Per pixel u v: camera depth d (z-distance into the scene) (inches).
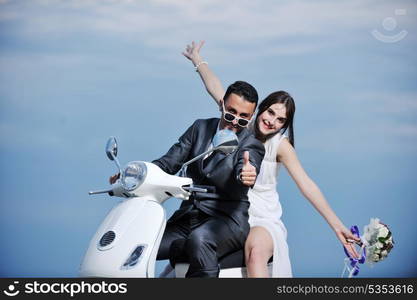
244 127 334.6
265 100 370.6
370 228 359.9
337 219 362.0
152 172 301.0
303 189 366.9
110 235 293.4
